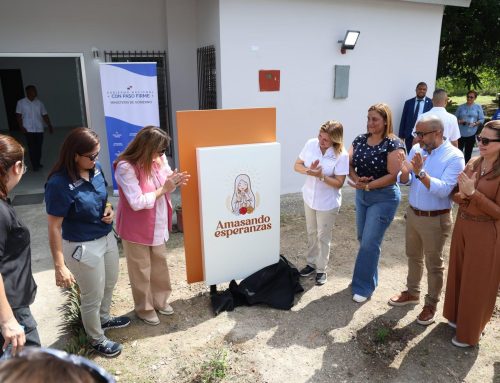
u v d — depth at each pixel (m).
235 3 6.03
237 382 2.94
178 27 7.21
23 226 2.23
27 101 8.27
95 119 7.25
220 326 3.57
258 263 4.01
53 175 2.69
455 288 3.29
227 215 3.75
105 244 3.01
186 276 4.28
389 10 7.04
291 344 3.34
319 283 4.22
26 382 0.85
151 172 3.25
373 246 3.76
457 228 3.16
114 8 6.95
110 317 3.54
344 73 6.91
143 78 6.25
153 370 3.05
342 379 2.98
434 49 7.60
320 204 3.95
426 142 3.24
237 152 3.63
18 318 2.27
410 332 3.47
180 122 3.49
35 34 6.64
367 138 3.72
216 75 6.41
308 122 6.96
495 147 2.83
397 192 3.65
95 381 0.91
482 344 3.34
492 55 13.56
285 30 6.41
